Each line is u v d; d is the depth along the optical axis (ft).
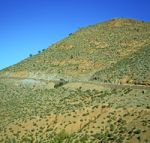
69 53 454.40
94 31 514.27
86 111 237.66
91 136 198.29
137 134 175.42
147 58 342.85
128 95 239.50
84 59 421.18
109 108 223.30
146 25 516.32
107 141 182.80
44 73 406.62
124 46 434.30
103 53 427.33
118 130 189.06
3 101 337.93
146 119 187.42
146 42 430.20
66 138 218.38
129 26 510.99
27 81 382.22
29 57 488.85
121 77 308.19
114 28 510.17
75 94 292.20
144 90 241.55
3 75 437.58
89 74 373.61
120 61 382.22
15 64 474.49
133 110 205.26
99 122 210.79
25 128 260.01
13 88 375.66
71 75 383.86
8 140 253.85
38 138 238.48
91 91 286.46
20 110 298.56
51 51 481.46
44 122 255.09
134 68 322.14
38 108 288.92
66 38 518.37
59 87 331.16
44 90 340.39
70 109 255.50
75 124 229.25
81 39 494.59
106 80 315.37
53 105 283.18
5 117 292.40
